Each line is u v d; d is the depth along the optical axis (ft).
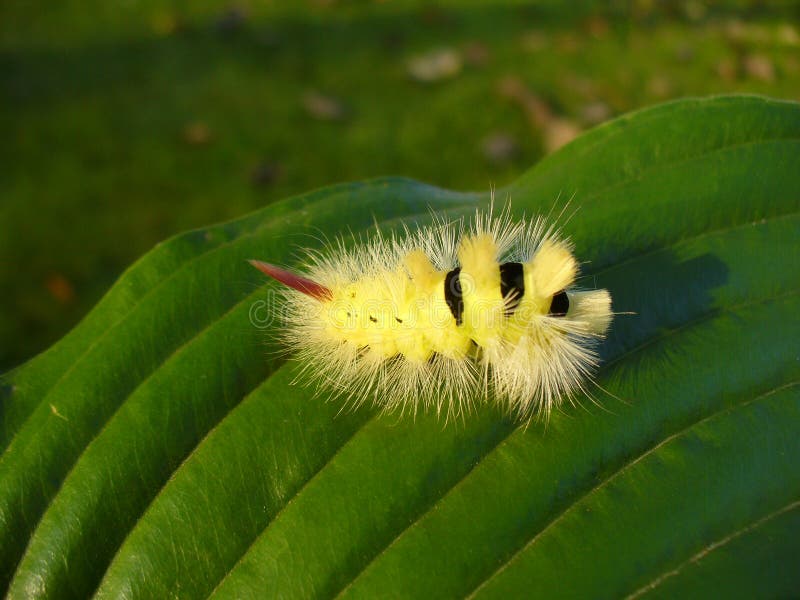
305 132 0.89
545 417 0.40
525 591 0.37
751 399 0.40
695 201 0.44
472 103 0.93
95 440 0.41
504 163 0.86
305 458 0.40
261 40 1.01
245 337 0.42
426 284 0.40
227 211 0.80
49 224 0.79
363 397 0.41
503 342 0.40
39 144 0.86
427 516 0.39
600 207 0.44
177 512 0.40
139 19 1.04
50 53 0.98
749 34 1.08
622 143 0.45
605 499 0.38
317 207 0.46
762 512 0.37
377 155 0.86
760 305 0.42
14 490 0.40
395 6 1.09
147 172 0.84
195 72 0.96
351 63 0.99
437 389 0.41
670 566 0.36
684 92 0.96
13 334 0.70
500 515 0.38
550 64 1.00
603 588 0.36
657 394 0.40
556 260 0.38
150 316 0.43
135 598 0.39
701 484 0.38
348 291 0.41
